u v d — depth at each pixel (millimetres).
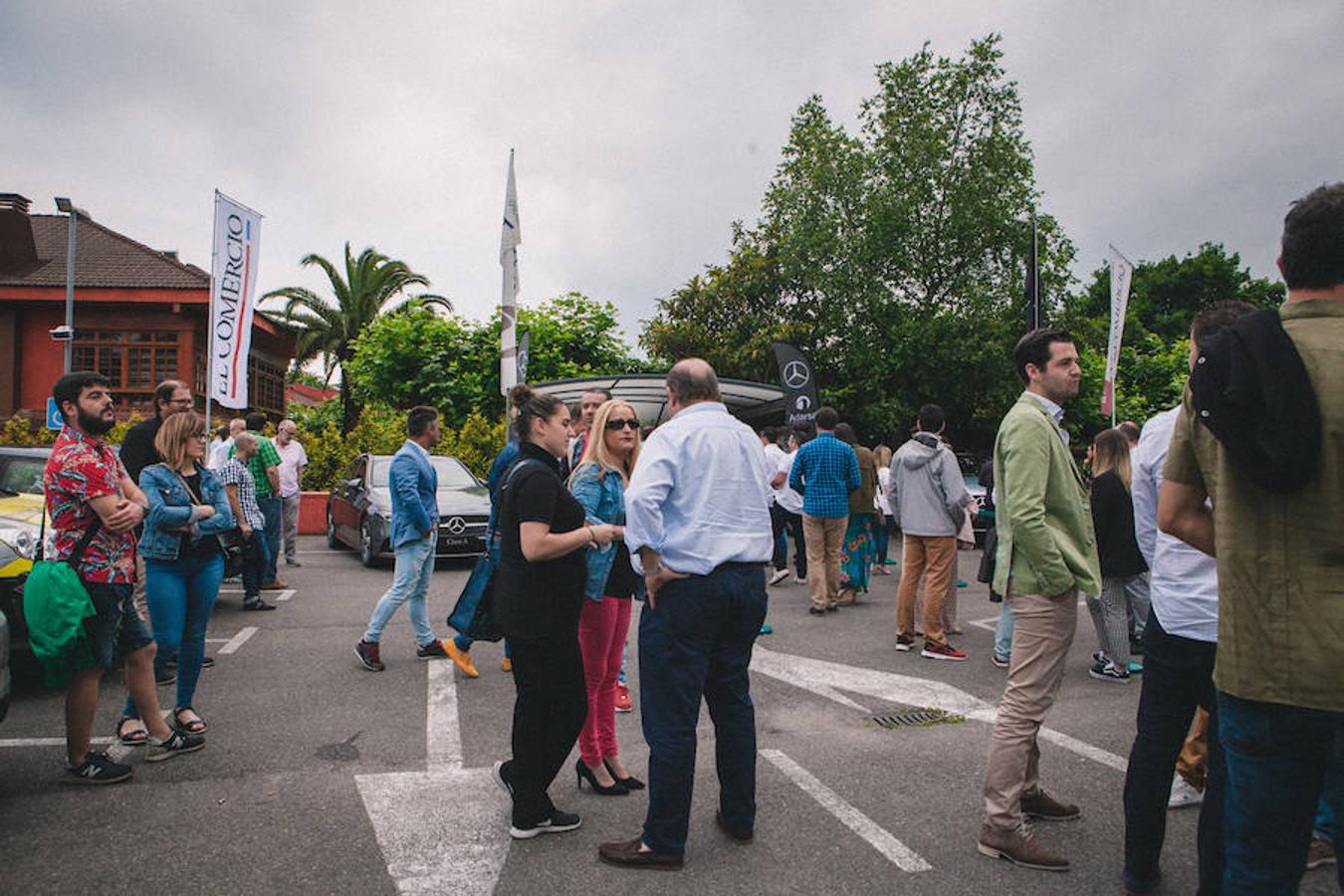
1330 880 3029
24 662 5332
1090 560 3291
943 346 18125
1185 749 3787
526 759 3301
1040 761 4230
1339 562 1718
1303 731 1764
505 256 10953
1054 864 3082
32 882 2934
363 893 2896
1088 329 20016
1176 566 2873
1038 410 3350
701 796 3781
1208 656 2758
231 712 4922
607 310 23672
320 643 6734
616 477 4141
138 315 22391
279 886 2934
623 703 5070
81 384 3740
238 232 10883
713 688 3309
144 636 4059
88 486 3646
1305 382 1724
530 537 3203
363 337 23281
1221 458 1896
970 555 13383
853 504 9148
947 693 5477
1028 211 18984
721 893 2910
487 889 2930
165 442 4422
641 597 4059
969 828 3441
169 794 3713
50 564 3660
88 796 3676
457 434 18922
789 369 13414
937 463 6438
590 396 5609
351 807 3605
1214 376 1859
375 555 10898
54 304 21938
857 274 18875
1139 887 2895
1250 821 1856
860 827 3445
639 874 3043
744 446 3273
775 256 21766
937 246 19156
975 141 19109
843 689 5570
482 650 6500
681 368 3377
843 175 19188
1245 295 37750
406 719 4824
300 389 60812
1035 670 3168
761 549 3225
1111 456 5723
